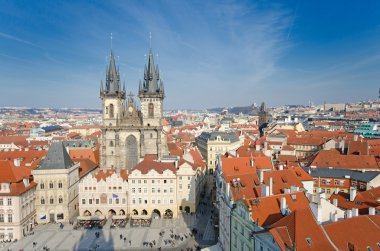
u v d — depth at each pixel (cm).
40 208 13562
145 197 14162
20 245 11431
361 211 7656
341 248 5550
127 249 11019
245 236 7312
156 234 12212
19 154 17162
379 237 5825
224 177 9488
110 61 18362
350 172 11781
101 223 13338
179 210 14300
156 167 14425
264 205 7244
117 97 18312
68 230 12750
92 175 14475
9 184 12012
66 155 14350
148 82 18250
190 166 14125
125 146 18250
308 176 10094
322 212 6712
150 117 18275
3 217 11944
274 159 16288
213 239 11650
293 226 5734
